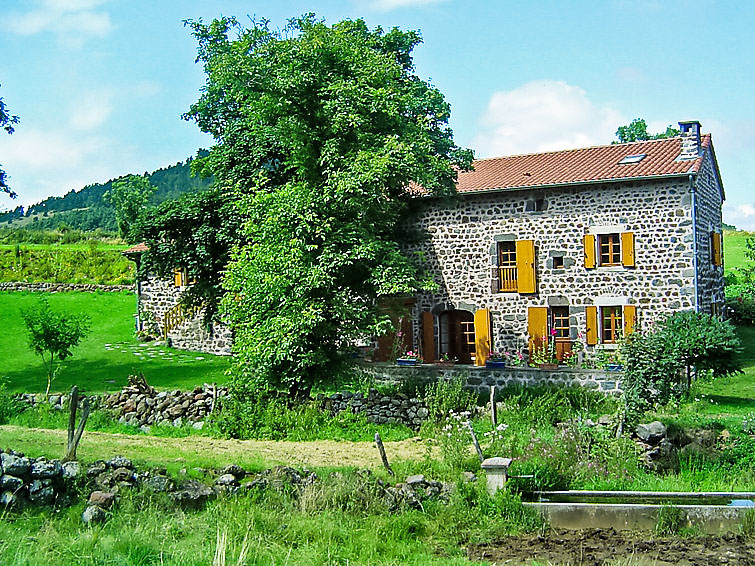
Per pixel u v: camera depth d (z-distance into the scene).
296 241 18.59
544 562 9.91
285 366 18.86
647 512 11.48
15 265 40.38
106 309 35.47
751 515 11.10
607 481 13.38
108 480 11.20
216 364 26.33
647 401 16.53
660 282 22.22
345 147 19.73
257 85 20.50
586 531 11.38
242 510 10.98
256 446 15.95
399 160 19.72
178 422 18.41
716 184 25.88
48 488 10.70
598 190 23.08
